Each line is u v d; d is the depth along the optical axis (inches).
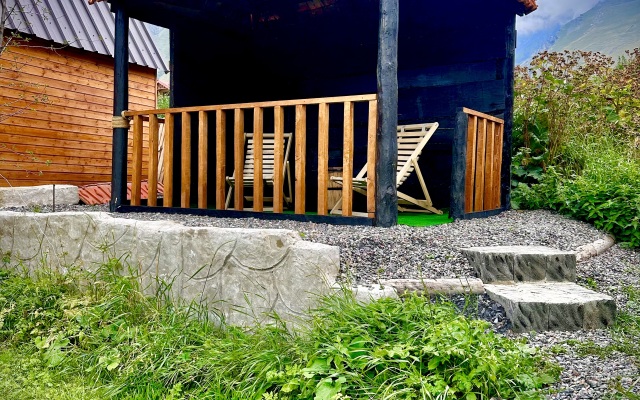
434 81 275.6
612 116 305.7
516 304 116.1
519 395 87.7
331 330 106.2
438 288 130.3
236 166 214.4
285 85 333.4
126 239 161.9
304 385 94.4
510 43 251.4
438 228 180.7
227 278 139.5
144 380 113.1
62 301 151.8
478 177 222.1
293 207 286.0
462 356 92.0
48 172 371.2
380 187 176.6
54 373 124.0
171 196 237.5
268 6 325.4
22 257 195.2
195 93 301.7
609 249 192.1
